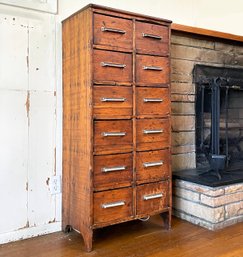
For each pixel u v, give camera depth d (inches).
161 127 82.4
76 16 76.0
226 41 113.3
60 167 84.3
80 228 75.0
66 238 79.3
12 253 70.5
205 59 109.8
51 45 82.2
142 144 79.0
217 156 92.5
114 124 74.4
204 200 86.9
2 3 74.7
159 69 81.4
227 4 118.5
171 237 79.5
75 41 76.7
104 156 73.2
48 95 82.0
